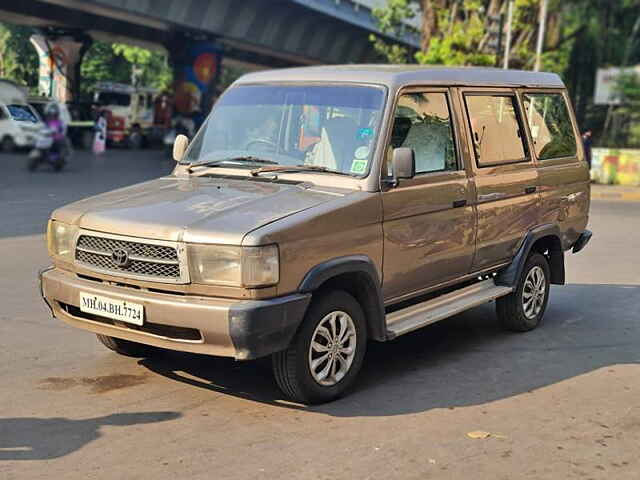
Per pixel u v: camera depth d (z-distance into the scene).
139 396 5.05
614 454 4.35
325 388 4.91
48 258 9.43
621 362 6.13
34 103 33.50
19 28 52.72
